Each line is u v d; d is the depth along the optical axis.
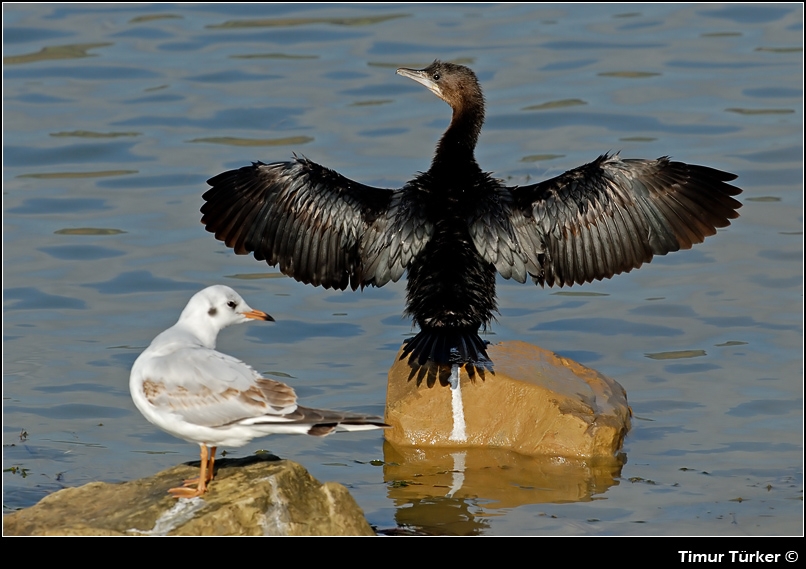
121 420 12.66
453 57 25.20
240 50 25.86
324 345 14.76
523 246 12.09
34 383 13.42
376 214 12.31
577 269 12.26
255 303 15.96
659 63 24.83
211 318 9.88
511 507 10.77
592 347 14.71
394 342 14.88
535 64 24.86
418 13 28.23
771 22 26.94
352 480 11.38
